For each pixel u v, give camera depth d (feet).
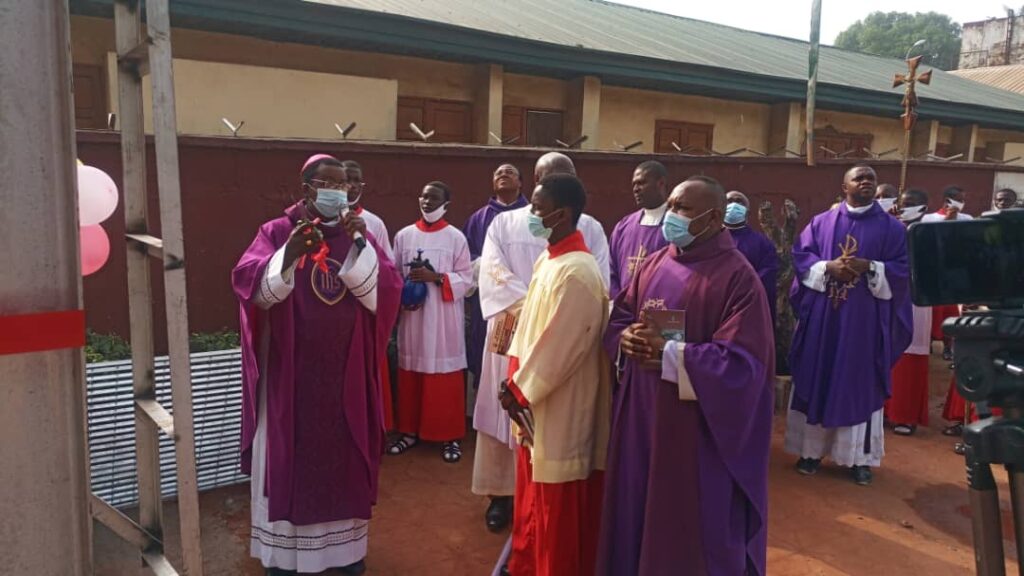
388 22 26.50
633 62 33.86
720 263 9.00
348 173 16.17
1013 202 25.68
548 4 45.32
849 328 15.84
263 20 23.94
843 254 16.21
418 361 16.90
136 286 8.39
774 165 28.43
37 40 5.83
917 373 19.74
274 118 26.99
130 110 8.16
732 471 8.65
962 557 13.17
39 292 6.00
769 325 8.87
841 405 15.87
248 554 12.55
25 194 5.86
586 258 9.83
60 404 6.17
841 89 41.47
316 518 11.01
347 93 28.53
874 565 12.81
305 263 10.90
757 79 38.42
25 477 6.04
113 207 10.68
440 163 20.29
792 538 13.74
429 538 13.34
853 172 16.48
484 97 32.60
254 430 11.09
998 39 121.70
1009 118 51.31
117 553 11.71
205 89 25.48
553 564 9.90
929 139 49.75
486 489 13.30
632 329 8.89
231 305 17.49
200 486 14.74
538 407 9.81
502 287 12.68
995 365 5.47
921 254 5.49
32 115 5.85
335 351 11.00
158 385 13.85
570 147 35.55
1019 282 5.69
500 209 17.62
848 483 16.52
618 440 9.48
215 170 16.96
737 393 8.42
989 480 5.74
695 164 26.13
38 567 6.17
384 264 11.80
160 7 6.72
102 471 13.19
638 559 9.11
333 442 11.07
